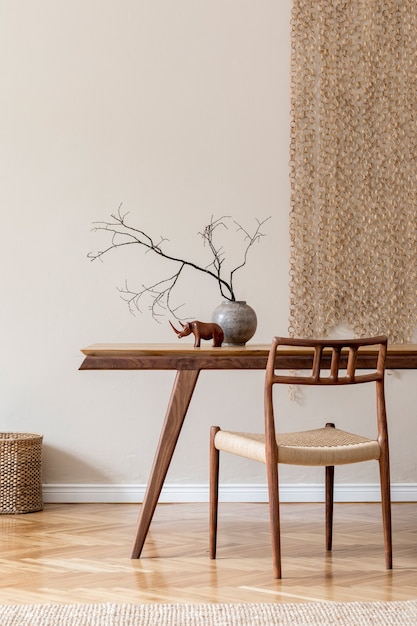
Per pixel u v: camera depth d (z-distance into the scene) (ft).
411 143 15.24
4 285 15.15
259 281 15.25
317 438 10.69
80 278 15.19
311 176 15.21
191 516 13.83
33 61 15.21
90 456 15.15
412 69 15.28
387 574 10.10
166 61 15.26
